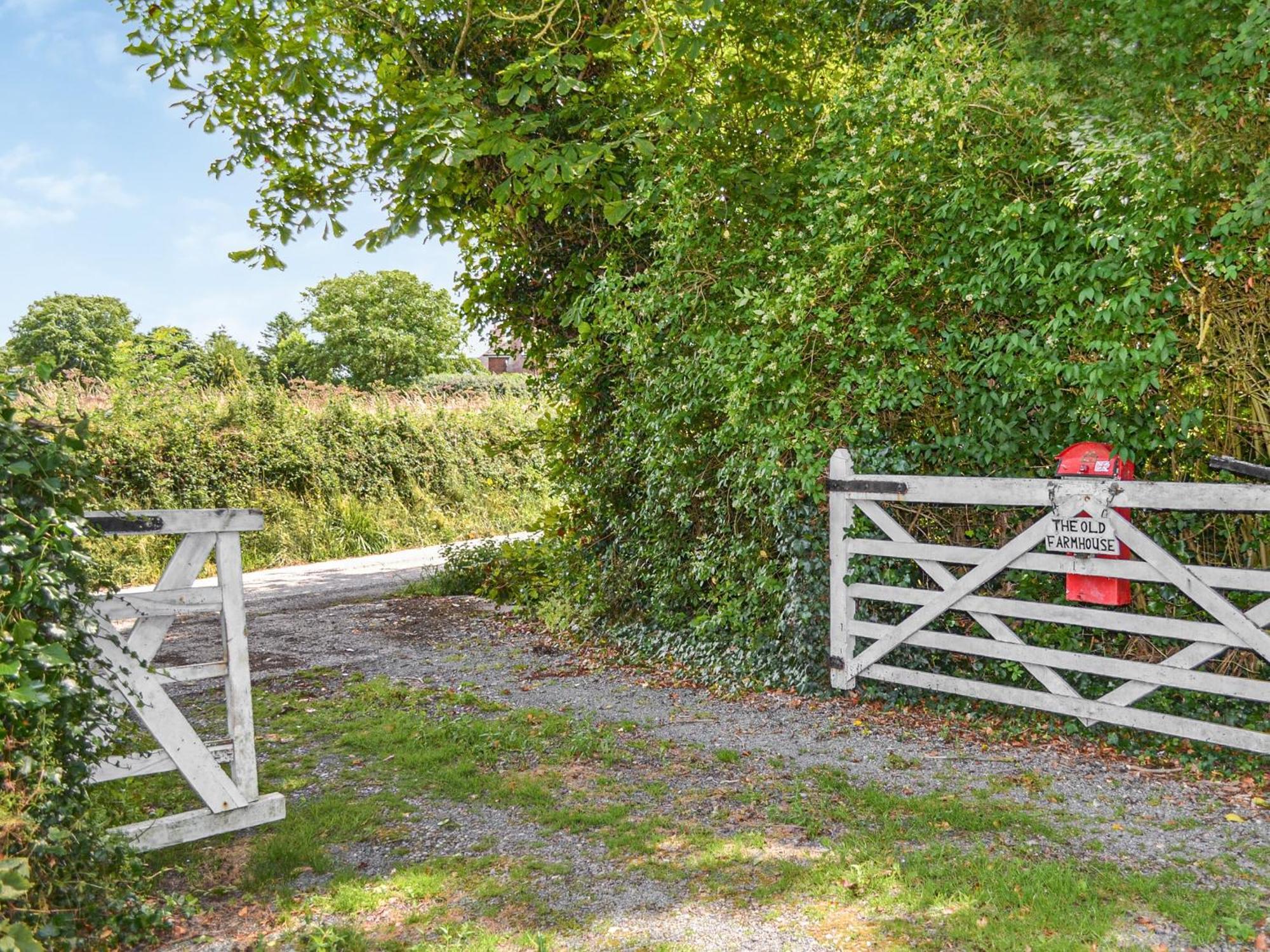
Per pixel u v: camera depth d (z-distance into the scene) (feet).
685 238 21.90
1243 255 14.70
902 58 18.60
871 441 20.31
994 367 17.57
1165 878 11.32
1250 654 16.14
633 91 24.70
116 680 12.23
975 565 18.43
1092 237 15.66
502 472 67.56
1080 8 15.87
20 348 167.22
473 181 25.93
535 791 15.17
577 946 10.27
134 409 50.03
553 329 28.89
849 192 19.13
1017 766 15.97
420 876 12.17
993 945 9.87
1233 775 15.12
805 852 12.59
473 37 25.43
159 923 10.83
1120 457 16.44
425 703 21.47
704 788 15.30
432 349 160.04
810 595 20.92
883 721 18.95
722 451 23.20
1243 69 14.46
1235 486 14.78
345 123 28.37
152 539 45.62
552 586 32.19
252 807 13.65
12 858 9.23
